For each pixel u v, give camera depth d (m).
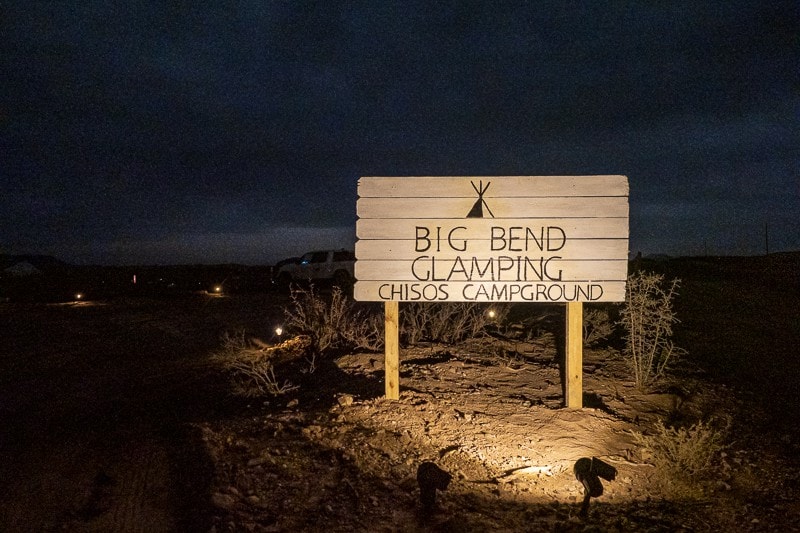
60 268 53.47
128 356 11.75
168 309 20.69
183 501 4.59
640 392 7.55
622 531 4.43
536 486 5.26
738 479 5.42
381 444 5.83
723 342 10.99
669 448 5.54
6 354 12.03
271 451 5.46
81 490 4.82
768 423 6.89
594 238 6.91
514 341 10.13
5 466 5.40
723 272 31.42
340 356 9.39
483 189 7.01
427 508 4.70
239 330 15.03
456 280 7.05
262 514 4.48
